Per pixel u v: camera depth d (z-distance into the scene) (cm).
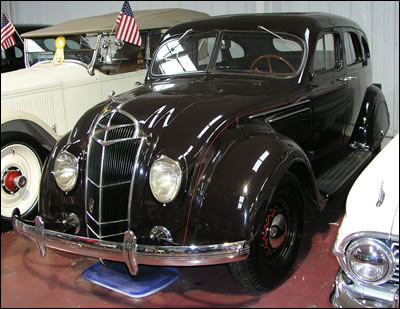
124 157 258
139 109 275
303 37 332
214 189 244
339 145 411
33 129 378
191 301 266
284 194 270
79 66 466
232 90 311
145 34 512
